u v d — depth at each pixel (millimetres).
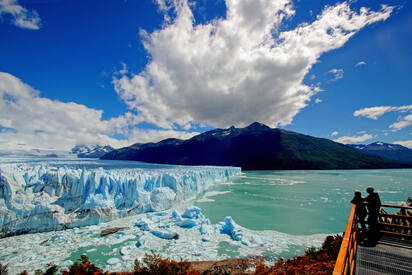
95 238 15164
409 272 4906
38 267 11164
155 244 14555
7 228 14875
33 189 17547
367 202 7051
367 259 5574
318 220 21953
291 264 10453
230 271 11109
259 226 19828
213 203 29641
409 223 8266
